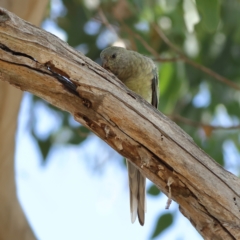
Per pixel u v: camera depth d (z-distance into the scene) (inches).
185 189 238.2
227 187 236.2
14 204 397.1
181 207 243.4
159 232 479.8
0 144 368.8
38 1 349.1
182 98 519.2
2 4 340.5
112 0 488.4
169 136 237.6
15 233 398.0
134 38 488.1
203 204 236.4
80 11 497.4
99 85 233.9
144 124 236.2
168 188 240.1
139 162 241.6
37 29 229.1
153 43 485.4
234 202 234.5
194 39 482.0
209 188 234.7
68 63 230.5
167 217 480.4
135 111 236.5
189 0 380.8
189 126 508.1
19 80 231.6
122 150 242.1
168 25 487.2
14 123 367.9
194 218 240.4
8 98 348.5
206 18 363.6
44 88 233.5
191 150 238.8
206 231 237.9
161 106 487.5
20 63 226.4
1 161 376.2
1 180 382.0
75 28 502.3
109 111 235.0
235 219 233.5
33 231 411.5
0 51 223.5
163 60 420.5
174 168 236.8
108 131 238.8
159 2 433.4
